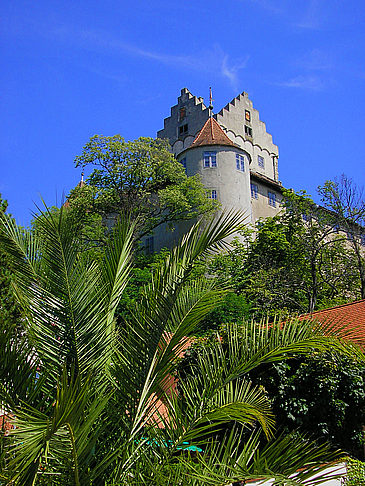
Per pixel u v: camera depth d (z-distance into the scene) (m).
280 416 12.56
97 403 6.16
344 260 38.91
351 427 12.29
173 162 44.19
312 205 41.12
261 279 33.88
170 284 7.16
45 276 7.36
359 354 7.53
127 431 6.70
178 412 6.98
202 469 5.99
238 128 54.88
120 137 42.50
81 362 7.06
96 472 5.99
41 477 5.83
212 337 12.28
